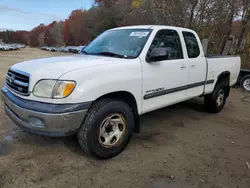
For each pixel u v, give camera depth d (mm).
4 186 2338
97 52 3535
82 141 2701
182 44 3848
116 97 2957
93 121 2656
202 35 13352
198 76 4172
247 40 12953
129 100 3084
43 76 2477
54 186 2381
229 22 13281
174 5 13258
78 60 2912
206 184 2531
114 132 2918
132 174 2641
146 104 3232
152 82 3232
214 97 4852
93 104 2695
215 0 12984
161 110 5160
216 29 13453
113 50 3396
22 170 2611
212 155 3174
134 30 3617
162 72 3369
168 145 3402
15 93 2732
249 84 8070
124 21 28109
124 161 2902
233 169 2852
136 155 3061
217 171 2791
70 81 2416
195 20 13328
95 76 2582
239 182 2596
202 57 4285
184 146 3400
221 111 5344
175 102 3766
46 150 3072
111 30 4039
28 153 2979
